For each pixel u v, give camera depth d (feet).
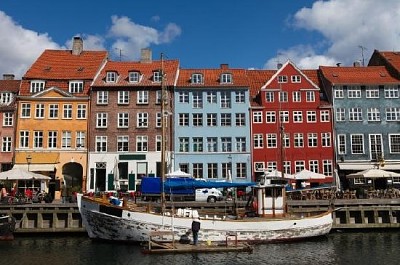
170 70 167.22
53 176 151.94
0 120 155.53
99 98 158.20
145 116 157.79
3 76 175.22
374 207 112.16
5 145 154.40
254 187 98.48
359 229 111.14
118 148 155.84
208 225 87.20
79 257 78.33
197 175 157.69
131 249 84.38
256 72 181.06
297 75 164.76
